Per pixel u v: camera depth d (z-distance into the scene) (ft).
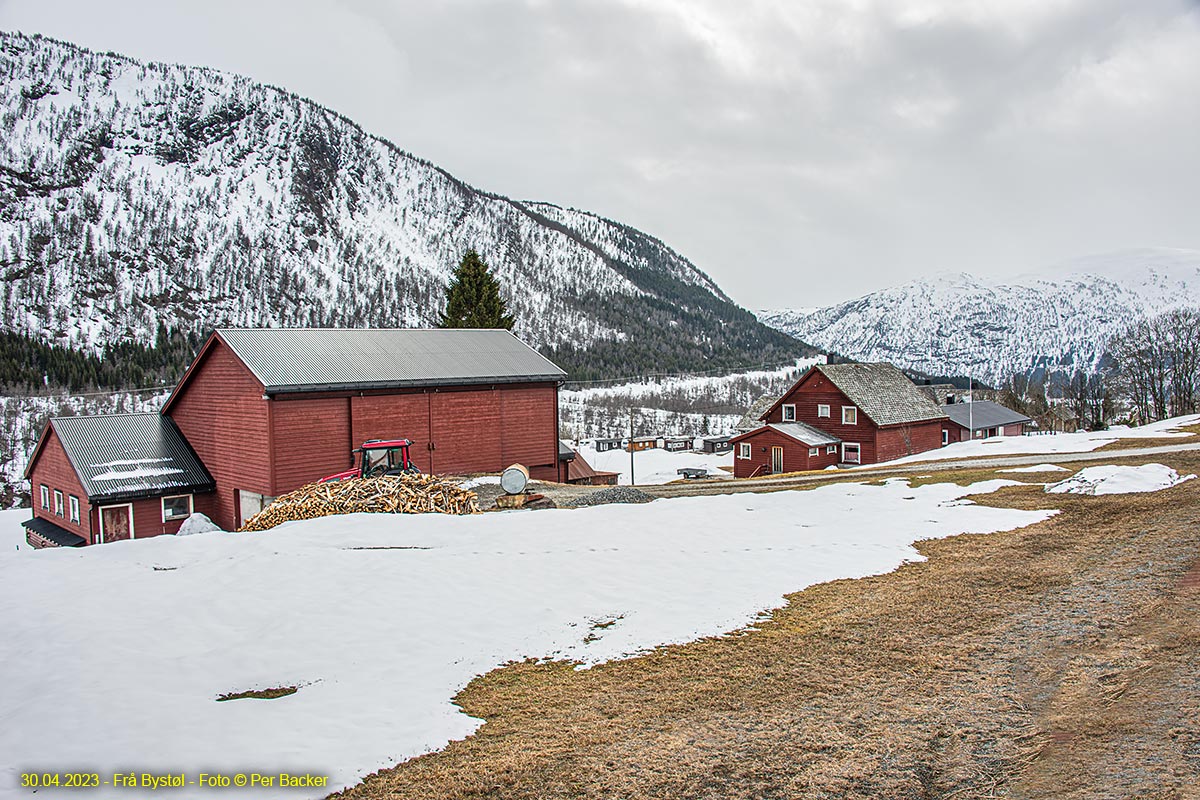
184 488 97.40
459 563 47.01
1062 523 54.29
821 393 169.68
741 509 64.75
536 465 113.80
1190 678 26.17
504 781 22.34
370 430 97.09
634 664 31.78
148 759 23.41
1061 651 30.22
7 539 123.54
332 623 36.65
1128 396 249.55
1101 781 20.38
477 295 183.01
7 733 25.36
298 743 24.67
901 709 26.16
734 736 24.73
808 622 36.14
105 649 33.76
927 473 94.79
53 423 100.83
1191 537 45.09
